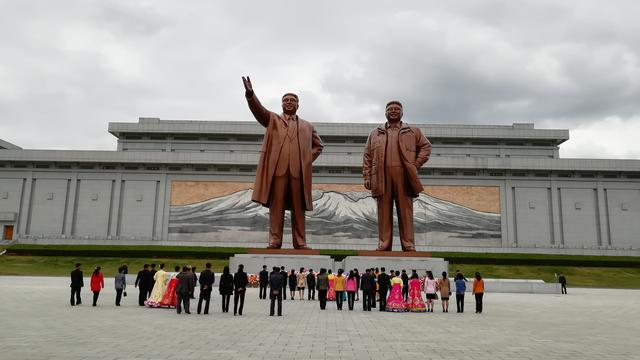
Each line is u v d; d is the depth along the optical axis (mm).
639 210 55000
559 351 9328
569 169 54938
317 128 63250
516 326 12977
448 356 8570
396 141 24828
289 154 24188
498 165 54969
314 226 54188
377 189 24609
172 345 9156
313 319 13594
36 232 55281
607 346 10023
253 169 55875
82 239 53156
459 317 15078
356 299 21172
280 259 23953
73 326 11578
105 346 9000
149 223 55156
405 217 24531
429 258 24094
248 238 54156
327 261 23859
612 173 55750
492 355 8773
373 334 10930
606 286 37625
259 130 63906
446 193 55094
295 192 24219
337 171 55625
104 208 55656
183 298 14578
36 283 27469
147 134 64875
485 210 54781
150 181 56156
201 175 55969
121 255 44156
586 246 54188
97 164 56562
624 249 52500
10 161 56062
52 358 7898
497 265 44031
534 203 55125
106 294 21594
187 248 46312
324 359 8070
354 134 63094
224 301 15086
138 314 14250
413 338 10469
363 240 53812
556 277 40000
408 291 18453
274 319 13422
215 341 9633
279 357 8164
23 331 10750
